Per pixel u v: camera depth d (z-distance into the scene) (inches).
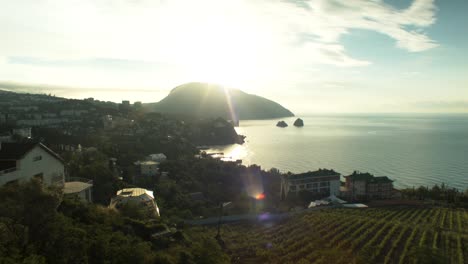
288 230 3341.5
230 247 2731.3
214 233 3078.2
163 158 6633.9
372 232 3309.5
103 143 7116.1
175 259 1606.8
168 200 4271.7
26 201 1245.1
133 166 5743.1
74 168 3976.4
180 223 3201.3
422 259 2559.1
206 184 5708.7
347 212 4229.8
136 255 1393.9
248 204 4667.8
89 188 2502.5
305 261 2407.7
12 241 1094.4
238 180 6195.9
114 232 1657.2
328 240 3048.7
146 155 7042.3
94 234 1497.3
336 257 2556.6
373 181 5812.0
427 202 5064.0
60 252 1169.4
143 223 2000.5
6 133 6156.5
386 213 4232.3
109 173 3860.7
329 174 5935.0
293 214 4030.5
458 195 5359.3
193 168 6378.0
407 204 4884.4
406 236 3223.4
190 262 1676.9
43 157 2210.9
